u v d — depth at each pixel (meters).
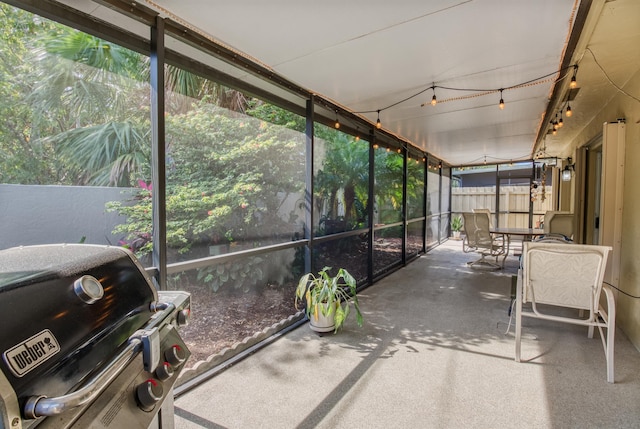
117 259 1.02
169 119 2.19
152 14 1.83
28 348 0.62
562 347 2.61
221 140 2.54
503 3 1.74
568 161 5.82
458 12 1.82
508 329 2.96
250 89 2.73
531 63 2.52
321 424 1.74
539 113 3.98
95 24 1.72
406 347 2.64
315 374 2.23
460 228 9.84
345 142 4.18
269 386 2.09
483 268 5.71
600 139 4.06
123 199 1.91
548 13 1.83
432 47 2.25
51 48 1.61
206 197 2.42
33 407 0.58
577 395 1.97
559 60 2.46
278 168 3.05
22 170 1.52
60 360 0.67
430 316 3.36
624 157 3.06
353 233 4.24
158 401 0.90
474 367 2.31
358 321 2.92
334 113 3.75
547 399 1.93
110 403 0.74
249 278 2.75
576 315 3.35
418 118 4.22
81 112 1.73
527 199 8.82
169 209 2.17
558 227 5.00
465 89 3.10
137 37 1.89
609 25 1.99
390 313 3.46
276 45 2.22
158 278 1.96
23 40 1.53
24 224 1.53
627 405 1.86
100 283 0.89
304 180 3.34
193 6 1.77
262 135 2.89
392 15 1.85
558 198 7.16
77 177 1.72
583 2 1.72
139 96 1.99
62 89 1.66
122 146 1.91
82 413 0.67
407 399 1.95
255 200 2.82
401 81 2.89
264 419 1.78
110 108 1.85
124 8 1.71
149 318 1.03
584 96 3.36
